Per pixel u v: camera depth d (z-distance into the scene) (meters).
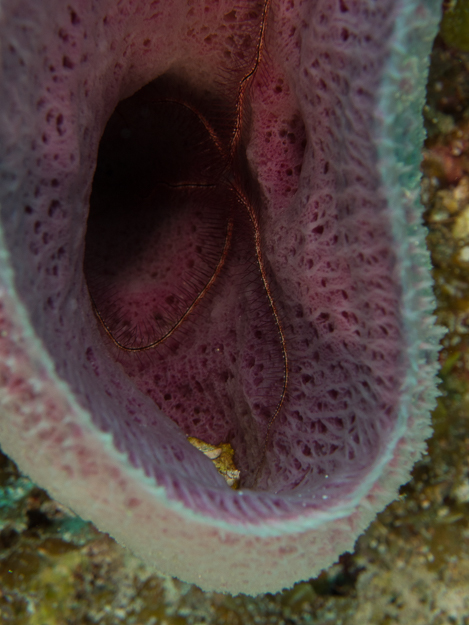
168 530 0.16
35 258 0.16
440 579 0.22
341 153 0.17
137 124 0.21
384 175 0.16
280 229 0.19
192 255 0.21
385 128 0.16
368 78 0.16
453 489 0.22
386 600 0.22
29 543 0.21
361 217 0.16
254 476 0.20
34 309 0.15
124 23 0.18
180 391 0.21
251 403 0.20
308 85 0.18
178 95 0.20
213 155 0.21
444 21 0.21
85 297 0.18
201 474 0.18
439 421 0.22
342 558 0.22
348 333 0.18
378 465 0.17
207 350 0.21
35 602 0.21
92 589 0.21
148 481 0.16
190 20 0.19
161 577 0.21
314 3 0.17
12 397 0.15
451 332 0.22
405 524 0.22
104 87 0.18
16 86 0.15
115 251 0.21
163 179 0.21
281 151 0.19
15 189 0.15
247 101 0.19
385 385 0.17
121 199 0.21
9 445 0.16
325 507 0.17
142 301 0.21
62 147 0.16
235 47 0.19
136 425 0.17
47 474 0.16
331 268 0.18
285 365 0.19
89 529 0.21
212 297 0.21
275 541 0.16
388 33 0.16
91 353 0.17
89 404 0.16
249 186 0.20
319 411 0.19
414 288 0.16
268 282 0.20
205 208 0.21
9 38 0.15
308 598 0.21
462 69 0.21
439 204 0.22
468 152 0.22
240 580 0.17
